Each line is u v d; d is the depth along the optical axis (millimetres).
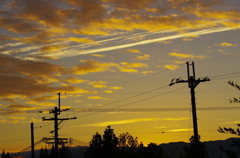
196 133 37656
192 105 38188
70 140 59781
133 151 62938
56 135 58781
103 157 60562
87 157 60531
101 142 60812
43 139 58938
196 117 38000
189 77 38938
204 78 38281
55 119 58656
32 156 60000
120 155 61844
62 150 63031
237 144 26641
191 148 49781
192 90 38438
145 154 61656
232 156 26078
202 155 47750
